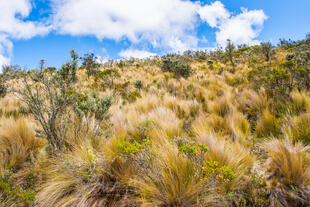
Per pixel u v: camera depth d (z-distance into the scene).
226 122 2.93
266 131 2.68
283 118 2.80
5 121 2.93
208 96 4.80
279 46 18.19
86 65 11.11
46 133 2.15
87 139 2.30
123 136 2.53
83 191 1.58
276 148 1.93
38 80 2.21
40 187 1.67
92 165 1.83
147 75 11.29
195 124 3.18
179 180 1.51
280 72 3.79
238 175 1.62
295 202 1.43
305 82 3.87
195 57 24.11
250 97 3.91
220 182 1.46
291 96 3.33
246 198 1.48
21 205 1.41
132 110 4.07
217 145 1.99
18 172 1.95
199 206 1.37
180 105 4.12
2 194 1.50
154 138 2.43
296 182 1.52
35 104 2.12
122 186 1.66
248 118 3.46
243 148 2.11
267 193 1.50
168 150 1.85
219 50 20.08
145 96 5.60
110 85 7.55
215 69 10.51
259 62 9.92
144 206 1.41
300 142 1.98
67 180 1.72
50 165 1.97
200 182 1.43
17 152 2.16
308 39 13.08
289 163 1.66
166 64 11.94
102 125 3.13
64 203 1.51
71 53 2.39
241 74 7.34
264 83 4.04
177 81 7.47
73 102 2.53
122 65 16.47
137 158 1.62
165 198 1.44
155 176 1.52
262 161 1.96
